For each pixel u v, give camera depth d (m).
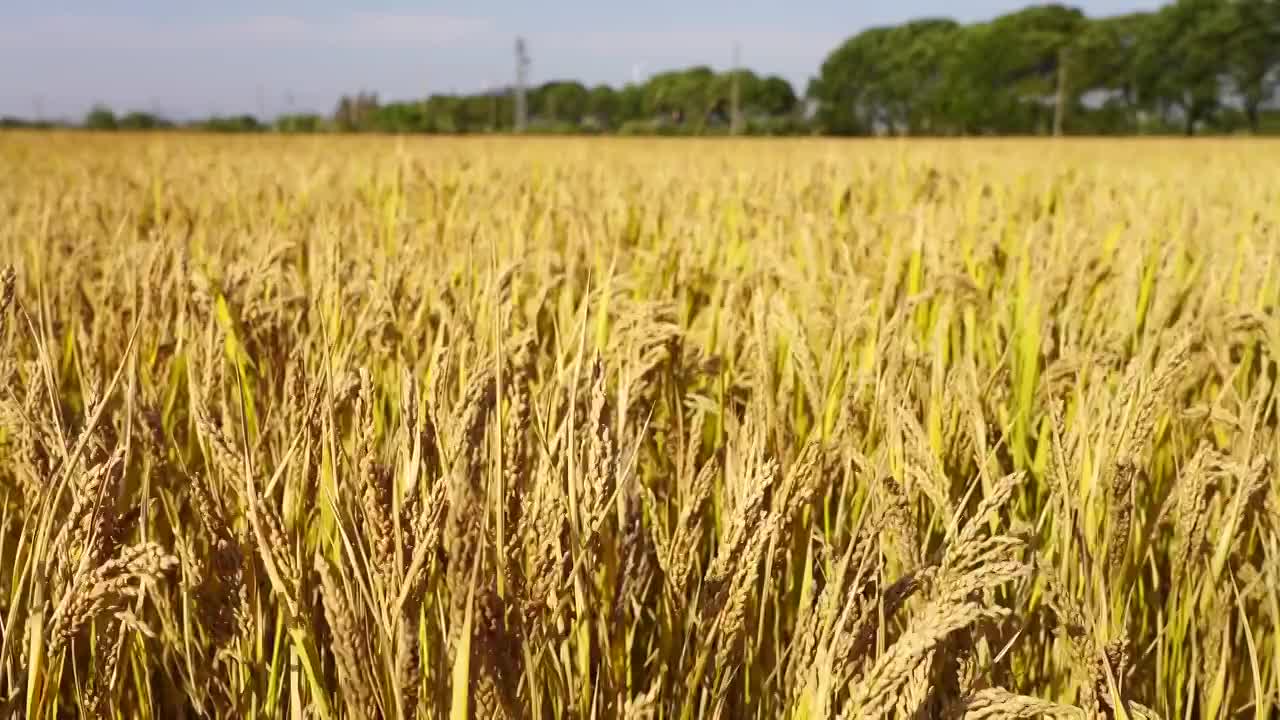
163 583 2.10
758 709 1.92
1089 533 2.00
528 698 1.55
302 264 4.66
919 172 9.20
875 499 1.95
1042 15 94.81
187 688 2.02
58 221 5.87
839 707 1.69
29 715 1.45
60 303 3.32
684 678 1.91
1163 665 2.21
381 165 10.98
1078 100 92.12
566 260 4.05
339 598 1.37
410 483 1.47
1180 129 93.00
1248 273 3.62
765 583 1.87
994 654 1.97
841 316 2.90
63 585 1.54
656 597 2.26
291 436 2.01
